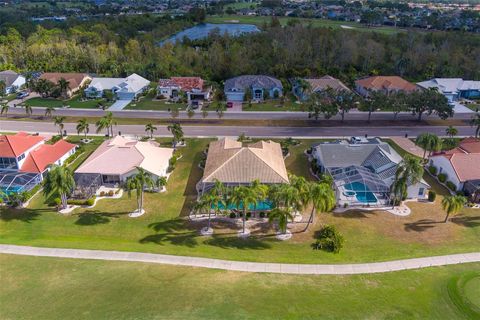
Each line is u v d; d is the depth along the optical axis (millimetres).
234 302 42781
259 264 50906
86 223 59906
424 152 81000
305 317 40812
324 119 106000
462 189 69062
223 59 145500
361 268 50344
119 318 40000
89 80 137250
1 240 55188
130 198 66812
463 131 98188
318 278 48125
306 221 60875
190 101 118250
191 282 46375
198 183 68750
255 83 122938
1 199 64500
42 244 54375
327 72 145375
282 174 66812
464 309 43000
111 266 49656
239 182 64750
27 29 198875
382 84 124750
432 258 52500
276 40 165000
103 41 174125
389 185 66438
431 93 102438
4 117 106750
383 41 169375
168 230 58500
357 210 63688
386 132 97188
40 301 42812
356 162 74062
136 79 129250
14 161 72938
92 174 69688
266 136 94188
